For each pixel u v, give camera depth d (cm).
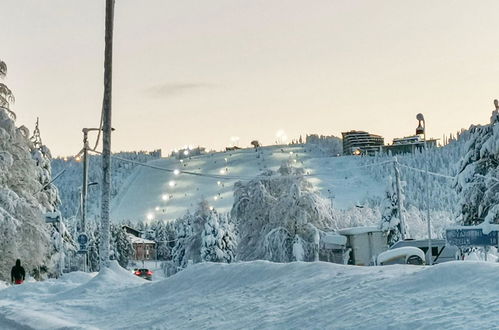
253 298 1180
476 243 2011
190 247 8769
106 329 1234
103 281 1739
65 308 1473
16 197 3941
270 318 1005
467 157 4231
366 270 1134
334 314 920
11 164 3938
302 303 1035
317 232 5231
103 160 2000
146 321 1231
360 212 10612
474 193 4116
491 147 4047
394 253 3120
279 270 1302
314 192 5541
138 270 5816
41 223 4088
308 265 1264
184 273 1493
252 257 5609
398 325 793
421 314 804
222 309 1166
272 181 5672
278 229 5378
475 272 887
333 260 5256
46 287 1828
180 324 1151
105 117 2014
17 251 3866
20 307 1527
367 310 887
